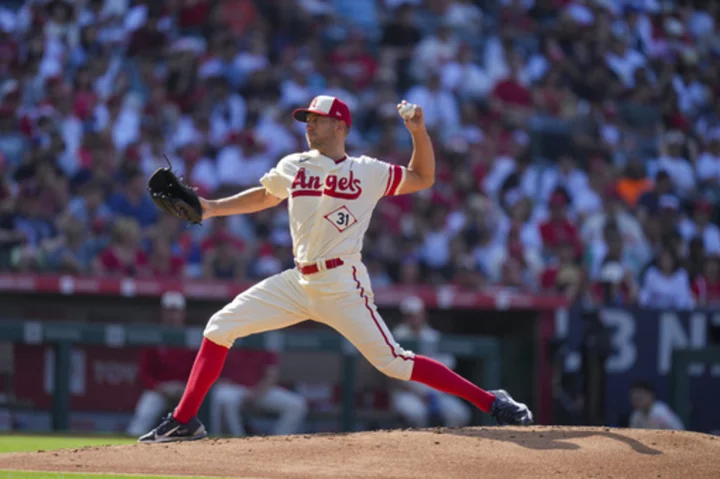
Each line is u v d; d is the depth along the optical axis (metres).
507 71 60.50
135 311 36.34
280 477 15.66
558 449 17.28
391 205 47.03
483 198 50.22
